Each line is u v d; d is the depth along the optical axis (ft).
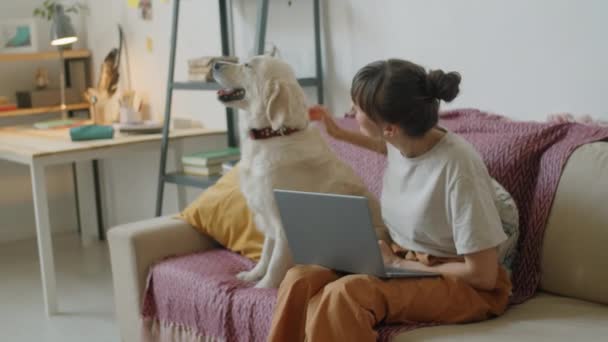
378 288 5.55
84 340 9.70
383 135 5.95
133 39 14.03
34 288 12.07
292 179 7.10
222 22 11.81
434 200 5.83
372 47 9.59
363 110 5.85
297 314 5.65
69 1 15.29
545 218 6.48
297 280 5.67
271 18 11.02
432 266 6.05
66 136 12.33
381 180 7.73
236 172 8.65
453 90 5.70
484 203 5.66
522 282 6.54
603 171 6.22
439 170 5.79
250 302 6.78
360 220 5.45
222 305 7.04
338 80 10.16
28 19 14.83
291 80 7.14
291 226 6.11
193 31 12.61
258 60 7.13
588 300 6.21
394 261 6.21
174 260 8.02
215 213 8.36
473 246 5.57
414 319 5.68
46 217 10.62
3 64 14.90
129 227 8.28
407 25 9.12
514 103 8.22
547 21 7.78
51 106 14.58
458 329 5.50
